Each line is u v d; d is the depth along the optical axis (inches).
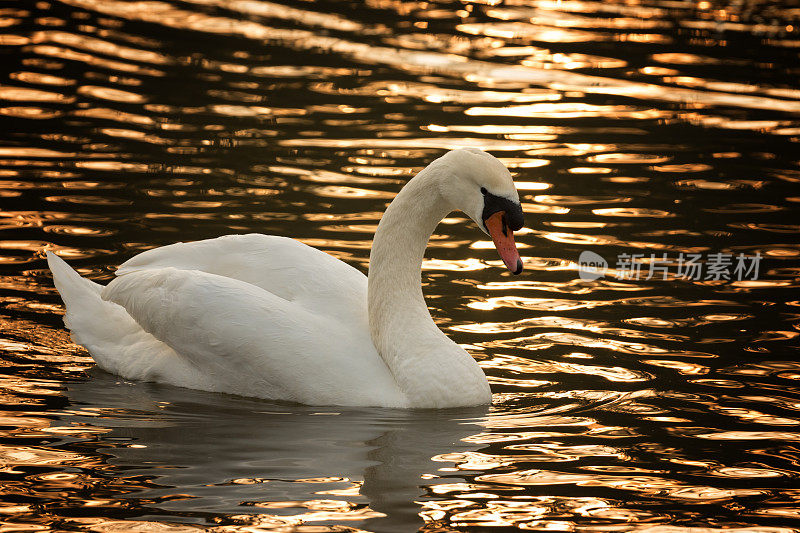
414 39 1051.9
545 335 498.3
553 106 875.4
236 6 1142.3
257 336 432.1
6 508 331.9
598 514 335.0
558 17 1171.3
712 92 919.7
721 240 616.1
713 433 399.2
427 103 867.4
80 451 376.8
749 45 1066.7
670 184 711.1
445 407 425.4
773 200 682.8
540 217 649.6
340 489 349.4
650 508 339.3
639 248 604.4
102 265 544.7
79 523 323.3
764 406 423.5
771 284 557.9
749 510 339.0
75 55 936.3
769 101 898.7
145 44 983.6
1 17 1043.9
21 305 508.7
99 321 470.0
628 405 425.7
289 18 1105.4
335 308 452.4
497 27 1112.8
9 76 870.4
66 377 452.4
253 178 693.3
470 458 376.2
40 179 674.2
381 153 748.6
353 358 434.9
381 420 412.2
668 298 542.3
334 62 965.2
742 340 490.3
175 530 319.6
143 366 454.0
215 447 382.6
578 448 386.0
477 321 512.1
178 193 661.9
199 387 446.6
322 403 428.1
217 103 840.3
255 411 421.4
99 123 781.9
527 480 358.9
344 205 650.8
